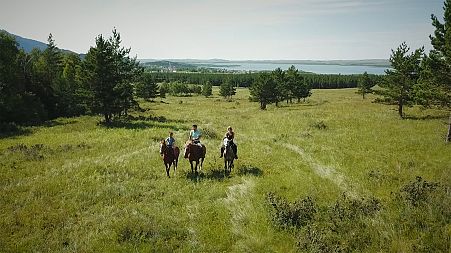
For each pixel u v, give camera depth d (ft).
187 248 30.81
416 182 42.88
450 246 28.35
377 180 49.19
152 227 33.88
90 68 115.24
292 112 154.40
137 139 85.92
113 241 31.58
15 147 71.97
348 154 67.15
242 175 53.52
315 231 32.76
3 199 42.50
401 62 121.08
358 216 35.86
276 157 65.98
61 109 142.10
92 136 90.58
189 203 41.86
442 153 66.18
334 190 45.06
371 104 187.11
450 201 35.76
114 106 118.93
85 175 53.47
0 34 126.62
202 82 574.15
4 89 117.08
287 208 37.27
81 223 36.06
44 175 54.13
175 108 196.13
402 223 33.65
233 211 38.55
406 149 70.79
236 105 226.58
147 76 257.96
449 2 77.00
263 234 33.68
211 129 102.42
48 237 32.96
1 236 33.01
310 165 59.06
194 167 59.93
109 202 42.22
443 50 77.61
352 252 29.60
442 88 80.07
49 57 172.76
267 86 190.19
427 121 111.04
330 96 305.12
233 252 30.58
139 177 52.65
